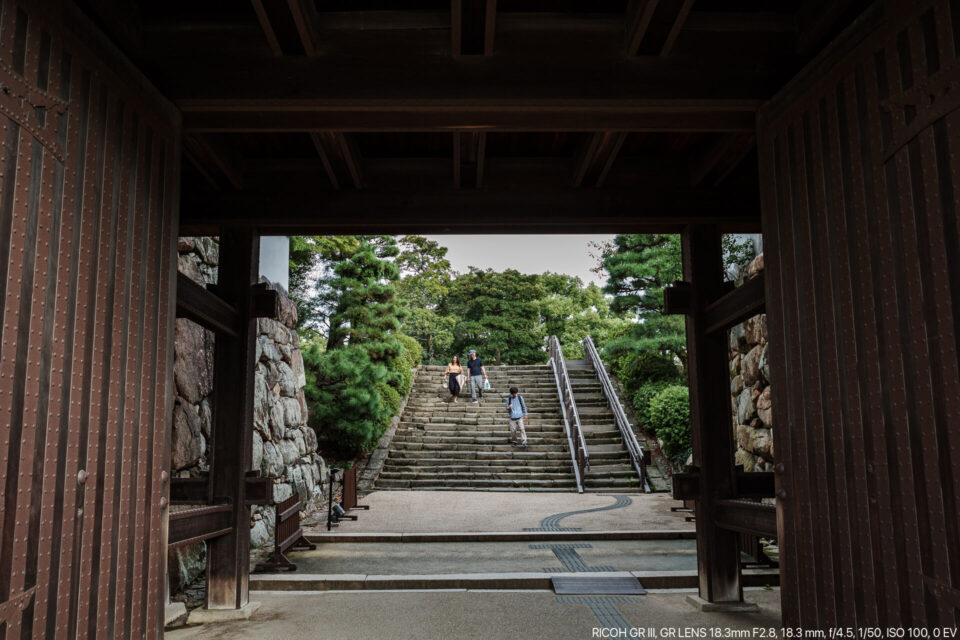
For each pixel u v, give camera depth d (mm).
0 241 2184
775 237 3463
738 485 5184
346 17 3352
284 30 3148
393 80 3297
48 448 2396
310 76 3303
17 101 2289
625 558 6750
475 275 31078
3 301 2188
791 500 3340
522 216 5000
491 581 5805
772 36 3457
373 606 5180
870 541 2697
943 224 2320
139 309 3084
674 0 2973
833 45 2971
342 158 4477
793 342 3307
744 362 8883
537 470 13094
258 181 5035
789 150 3311
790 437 3350
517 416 14211
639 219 5031
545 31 3359
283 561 6176
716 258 5398
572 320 33000
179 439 6117
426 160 5074
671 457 13148
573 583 5707
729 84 3396
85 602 2596
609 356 17391
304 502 9844
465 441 14523
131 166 3018
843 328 2891
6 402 2188
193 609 5094
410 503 10703
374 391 13125
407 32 3336
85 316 2648
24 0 2344
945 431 2295
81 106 2654
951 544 2262
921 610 2406
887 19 2635
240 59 3320
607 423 15352
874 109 2699
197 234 5590
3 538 2152
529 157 5082
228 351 5207
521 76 3312
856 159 2805
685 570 6090
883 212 2637
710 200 5078
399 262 25922
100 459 2732
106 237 2812
